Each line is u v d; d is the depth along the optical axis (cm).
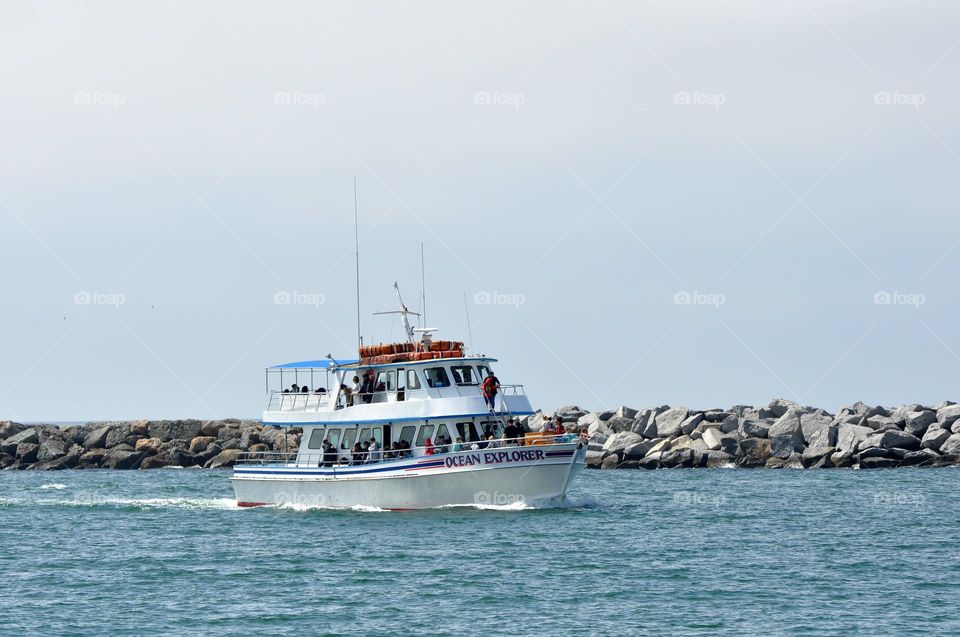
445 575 15912
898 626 13312
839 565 16762
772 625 13350
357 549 17875
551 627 13250
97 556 17888
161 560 17438
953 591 15050
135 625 13525
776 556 17438
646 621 13512
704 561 16975
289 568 16600
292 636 13000
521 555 17262
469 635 12950
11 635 13088
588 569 16300
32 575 16412
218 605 14450
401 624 13438
